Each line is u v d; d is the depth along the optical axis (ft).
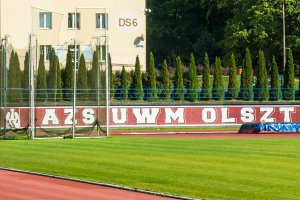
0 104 356.59
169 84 530.27
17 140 339.36
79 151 272.92
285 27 609.83
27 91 362.74
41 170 214.07
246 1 615.16
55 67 422.00
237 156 250.57
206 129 458.91
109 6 570.87
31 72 349.20
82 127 371.15
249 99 506.89
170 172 206.28
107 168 217.15
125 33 576.20
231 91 508.12
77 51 439.22
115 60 574.56
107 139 347.56
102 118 370.32
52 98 407.64
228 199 161.79
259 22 603.26
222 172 205.57
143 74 529.45
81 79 409.69
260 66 513.04
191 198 162.61
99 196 166.09
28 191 173.58
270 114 474.90
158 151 271.49
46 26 540.93
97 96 368.27
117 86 517.14
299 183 184.03
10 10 536.83
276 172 205.16
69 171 210.79
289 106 476.54
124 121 452.76
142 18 580.30
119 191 173.78
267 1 606.55
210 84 559.38
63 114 412.36
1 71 357.00
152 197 165.07
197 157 247.29
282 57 626.64
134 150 276.41
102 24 569.23
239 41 619.26
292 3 603.26
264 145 304.09
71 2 555.28
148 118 456.86
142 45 579.89
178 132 428.56
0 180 192.85
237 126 469.57
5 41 355.15
